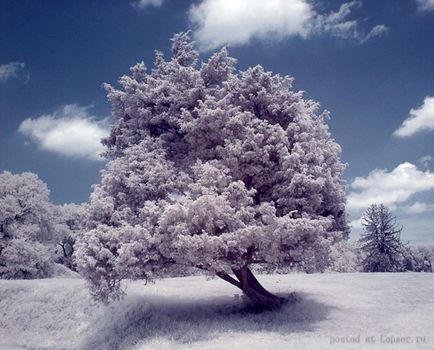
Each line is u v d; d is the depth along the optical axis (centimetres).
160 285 2909
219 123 1995
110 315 2395
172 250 1750
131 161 2053
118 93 2358
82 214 1978
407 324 1728
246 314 2022
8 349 2327
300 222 1739
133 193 1980
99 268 1762
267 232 1727
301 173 1891
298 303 2142
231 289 2702
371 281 2986
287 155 1936
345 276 3459
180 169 2186
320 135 2244
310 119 2206
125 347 1816
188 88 2288
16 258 4966
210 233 1725
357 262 6600
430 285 2759
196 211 1688
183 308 2209
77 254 1792
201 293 2597
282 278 3259
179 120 2123
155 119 2206
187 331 1762
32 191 5803
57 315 2705
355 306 2119
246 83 2188
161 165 1966
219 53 2322
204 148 2128
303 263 2028
